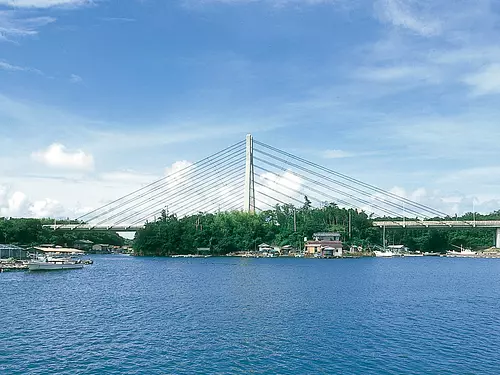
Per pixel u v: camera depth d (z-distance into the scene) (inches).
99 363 1525.6
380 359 1567.4
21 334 1898.4
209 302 2701.8
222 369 1473.9
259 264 6338.6
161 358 1579.7
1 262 5295.3
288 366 1502.2
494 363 1524.4
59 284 3737.7
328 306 2551.7
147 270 5236.2
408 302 2716.5
